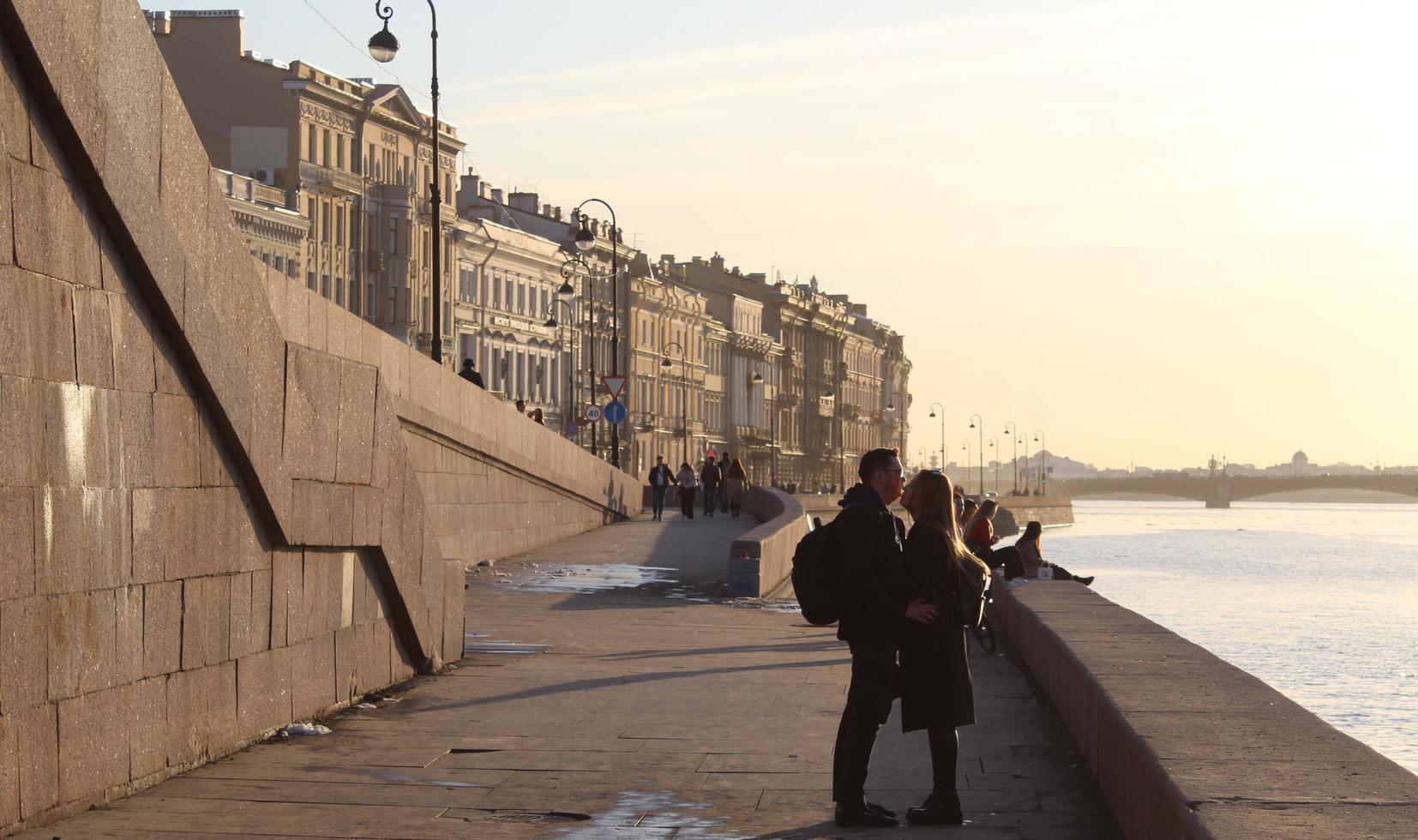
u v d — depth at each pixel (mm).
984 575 10195
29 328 9328
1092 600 18703
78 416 9867
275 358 12594
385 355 26422
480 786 11133
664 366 116750
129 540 10492
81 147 9719
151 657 10828
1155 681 10773
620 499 51906
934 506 10234
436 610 17031
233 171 77062
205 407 11562
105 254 10234
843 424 175250
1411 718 33812
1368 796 6879
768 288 154750
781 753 12477
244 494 12266
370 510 14820
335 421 13953
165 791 10695
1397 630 54719
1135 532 179125
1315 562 106062
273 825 9844
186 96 77625
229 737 12047
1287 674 41688
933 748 10055
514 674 16984
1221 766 7539
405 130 86375
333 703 14156
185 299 11047
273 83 77062
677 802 10672
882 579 9992
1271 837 6152
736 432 140375
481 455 34000
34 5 9188
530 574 31891
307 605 13531
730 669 17734
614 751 12547
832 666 18094
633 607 25828
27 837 9188
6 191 9109
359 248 81625
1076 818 10125
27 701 9305
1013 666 18312
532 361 99938
